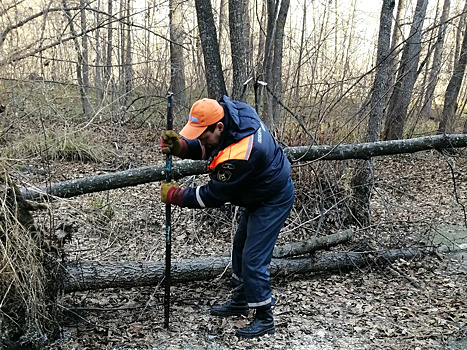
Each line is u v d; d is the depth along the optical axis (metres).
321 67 7.82
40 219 4.00
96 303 3.65
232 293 3.79
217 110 2.85
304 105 6.23
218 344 3.19
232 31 6.00
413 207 6.84
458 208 6.84
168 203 3.16
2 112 3.24
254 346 3.17
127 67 9.73
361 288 4.11
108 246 4.47
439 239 5.48
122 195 6.29
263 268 3.19
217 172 2.91
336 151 4.88
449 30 11.80
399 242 4.92
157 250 4.73
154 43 10.98
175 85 10.66
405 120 11.06
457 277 4.38
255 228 3.18
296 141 5.57
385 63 5.62
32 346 2.81
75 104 7.79
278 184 3.11
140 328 3.34
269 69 7.91
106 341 3.16
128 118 10.79
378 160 8.45
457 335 3.29
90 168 7.68
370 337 3.29
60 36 5.48
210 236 5.19
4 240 2.74
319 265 4.28
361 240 4.84
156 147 9.05
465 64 10.97
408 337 3.28
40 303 2.88
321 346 3.18
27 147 4.45
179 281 3.83
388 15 5.45
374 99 5.76
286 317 3.57
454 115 11.69
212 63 6.09
